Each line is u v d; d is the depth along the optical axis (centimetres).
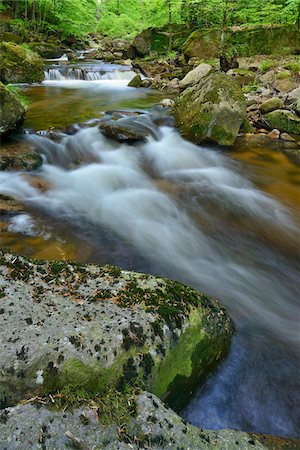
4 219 478
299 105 931
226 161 757
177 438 179
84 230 477
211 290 376
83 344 204
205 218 539
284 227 520
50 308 227
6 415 171
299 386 265
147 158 744
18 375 187
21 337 201
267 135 877
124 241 459
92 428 171
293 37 1762
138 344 215
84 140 764
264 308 354
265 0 1738
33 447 160
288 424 239
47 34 2611
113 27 3428
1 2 2381
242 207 575
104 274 274
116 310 233
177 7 2130
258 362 283
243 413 243
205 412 241
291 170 718
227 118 806
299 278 410
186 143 824
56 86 1449
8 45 1447
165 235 486
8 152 637
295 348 302
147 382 209
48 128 799
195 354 245
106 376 199
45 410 176
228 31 1798
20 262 266
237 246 470
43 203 534
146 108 1075
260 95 1148
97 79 1692
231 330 296
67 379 192
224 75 866
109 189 616
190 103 878
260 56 1761
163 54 2173
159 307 243
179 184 651
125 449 166
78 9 2770
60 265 275
